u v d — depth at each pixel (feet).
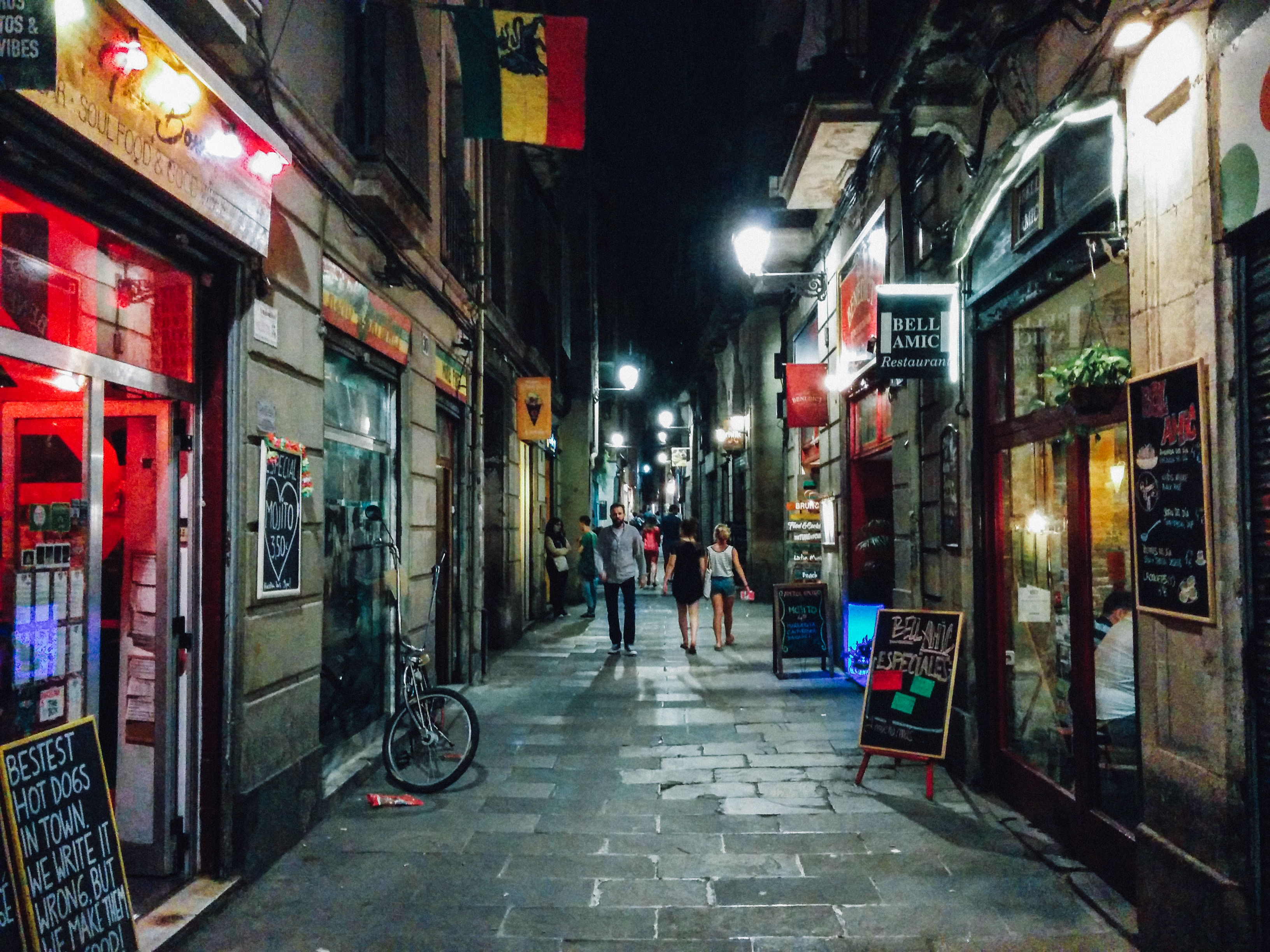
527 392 42.22
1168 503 10.83
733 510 69.10
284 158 13.97
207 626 13.37
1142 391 11.41
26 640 10.67
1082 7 12.49
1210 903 9.86
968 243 17.98
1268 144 8.98
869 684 18.62
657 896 12.94
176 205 11.60
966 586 18.52
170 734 13.17
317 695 16.57
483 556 30.63
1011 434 17.04
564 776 19.06
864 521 30.63
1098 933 11.62
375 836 15.55
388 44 19.24
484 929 11.93
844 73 23.70
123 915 10.10
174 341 13.12
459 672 29.32
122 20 10.07
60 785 9.48
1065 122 13.57
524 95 20.76
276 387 14.99
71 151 9.73
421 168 22.18
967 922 11.96
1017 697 17.22
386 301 21.40
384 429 22.21
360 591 20.29
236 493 13.47
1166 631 10.98
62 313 10.89
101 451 11.43
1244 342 9.68
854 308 29.17
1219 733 9.91
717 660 34.73
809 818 16.25
